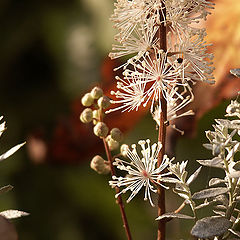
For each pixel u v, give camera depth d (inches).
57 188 29.3
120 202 19.3
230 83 20.3
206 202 18.8
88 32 29.9
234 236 19.3
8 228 17.3
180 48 18.8
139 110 21.5
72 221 28.8
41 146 22.6
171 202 21.6
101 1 29.9
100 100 19.1
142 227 26.9
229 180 18.3
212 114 21.5
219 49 20.6
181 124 20.4
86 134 22.3
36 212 29.4
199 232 17.7
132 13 18.8
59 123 22.5
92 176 29.1
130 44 18.9
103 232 28.4
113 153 26.1
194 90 20.4
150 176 18.8
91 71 29.5
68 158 22.7
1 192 18.2
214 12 20.8
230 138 18.1
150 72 18.8
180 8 18.7
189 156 21.9
